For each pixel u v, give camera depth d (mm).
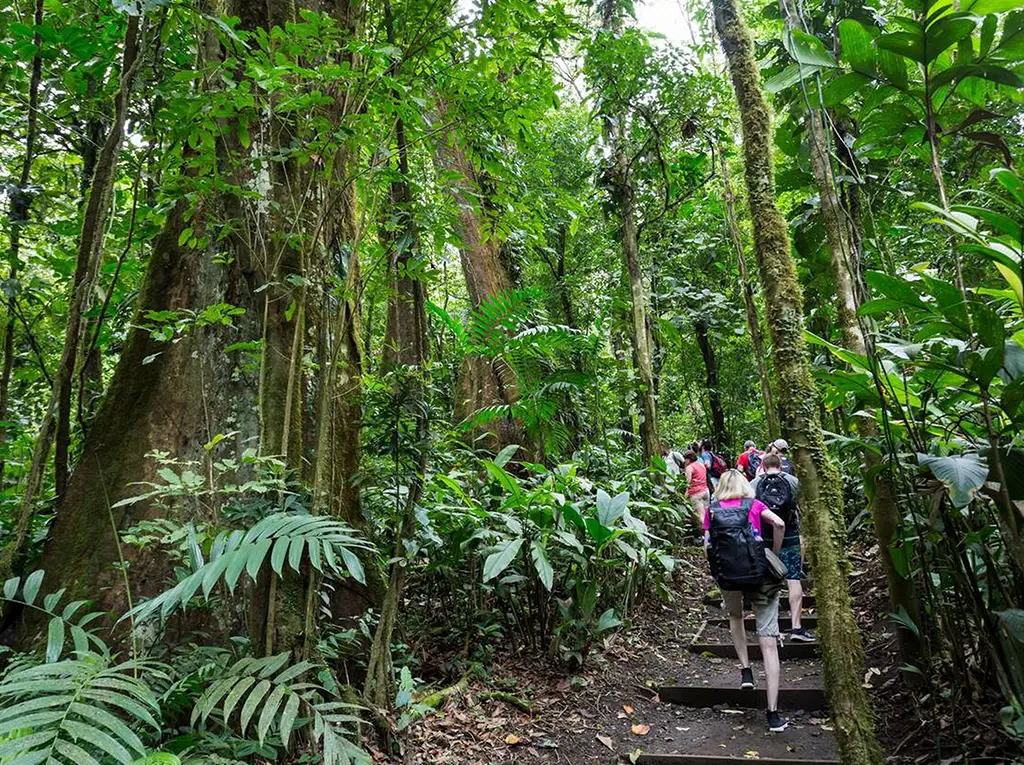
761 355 8828
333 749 1702
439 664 3736
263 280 3021
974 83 2719
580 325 10008
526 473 6680
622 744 3199
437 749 2979
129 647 2494
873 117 2865
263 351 2738
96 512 2824
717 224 10945
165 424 3000
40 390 4289
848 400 3186
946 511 2445
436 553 4051
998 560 2473
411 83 2854
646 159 8148
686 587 5918
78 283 2754
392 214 3168
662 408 13484
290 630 2676
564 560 4184
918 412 2621
